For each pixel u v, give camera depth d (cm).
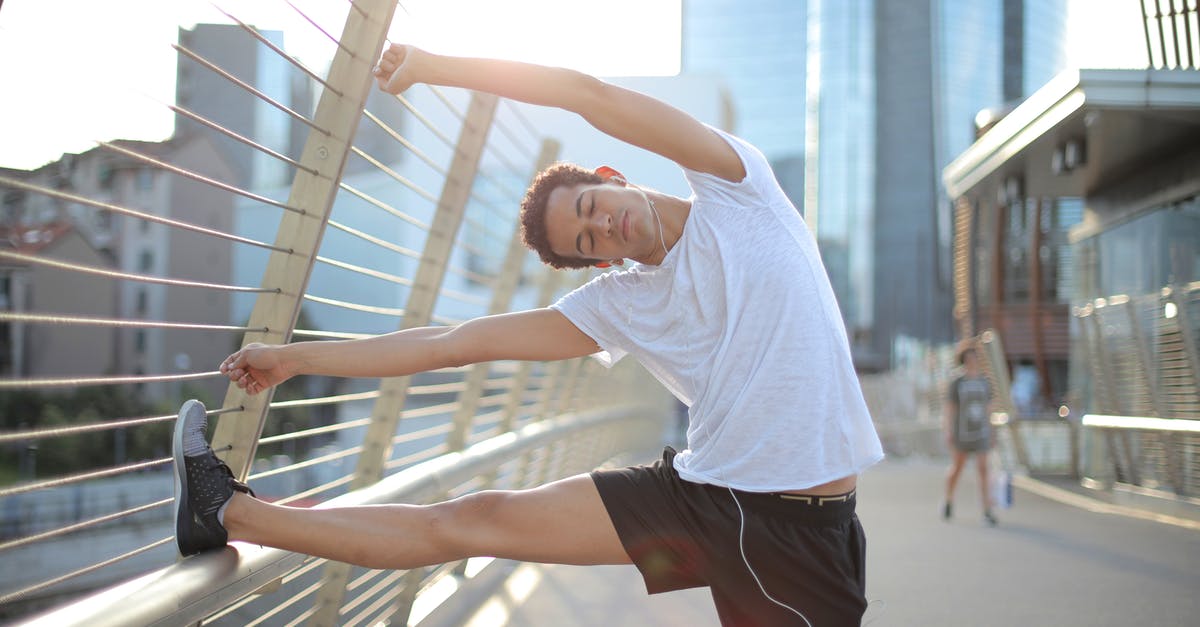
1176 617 444
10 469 3519
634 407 1171
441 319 380
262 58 5869
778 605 210
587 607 450
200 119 196
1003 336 2398
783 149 11312
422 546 211
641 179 2169
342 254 4128
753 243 207
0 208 2381
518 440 499
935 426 1825
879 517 850
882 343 10544
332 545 208
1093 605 471
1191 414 782
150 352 4831
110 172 4747
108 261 4794
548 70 196
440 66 193
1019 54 11125
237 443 237
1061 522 812
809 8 11344
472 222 409
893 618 441
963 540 705
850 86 11169
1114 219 952
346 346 222
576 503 214
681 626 413
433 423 1894
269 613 260
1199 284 771
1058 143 830
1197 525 781
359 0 240
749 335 204
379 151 3806
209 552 200
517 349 228
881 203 11031
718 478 207
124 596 165
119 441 3775
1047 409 2241
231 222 5297
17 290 4512
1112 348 951
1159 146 814
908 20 11088
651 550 213
